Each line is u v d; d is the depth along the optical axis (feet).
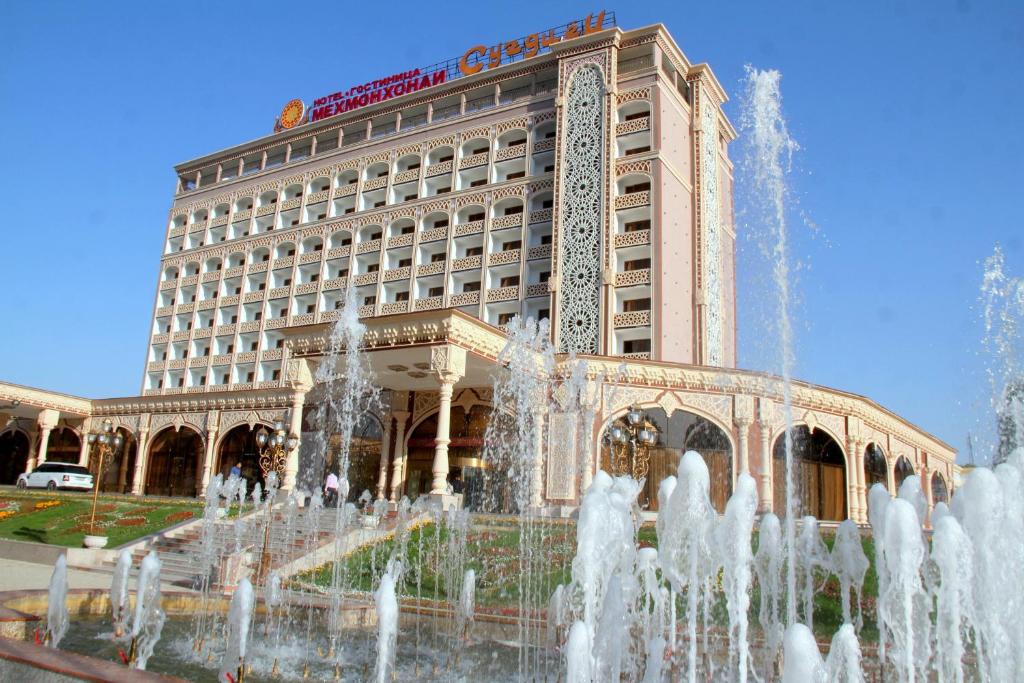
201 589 52.60
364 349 81.10
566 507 84.28
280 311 173.47
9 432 165.17
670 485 31.45
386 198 161.79
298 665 32.99
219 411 132.57
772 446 87.61
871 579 52.16
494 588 53.16
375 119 169.17
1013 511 26.43
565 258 128.26
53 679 19.71
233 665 29.66
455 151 153.58
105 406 147.54
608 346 119.85
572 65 137.28
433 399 103.45
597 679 25.63
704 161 140.26
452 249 148.66
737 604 26.73
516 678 32.45
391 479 105.09
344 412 114.73
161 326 196.13
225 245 186.91
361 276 159.94
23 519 87.86
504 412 95.14
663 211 124.98
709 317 133.18
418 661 35.09
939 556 26.71
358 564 60.29
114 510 89.20
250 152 190.90
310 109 187.01
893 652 32.40
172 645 35.09
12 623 30.71
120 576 36.22
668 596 39.37
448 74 163.12
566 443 86.53
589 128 132.36
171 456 141.79
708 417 87.71
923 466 122.93
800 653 17.89
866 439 95.96
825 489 91.61
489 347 83.41
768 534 36.86
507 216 142.00
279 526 73.15
